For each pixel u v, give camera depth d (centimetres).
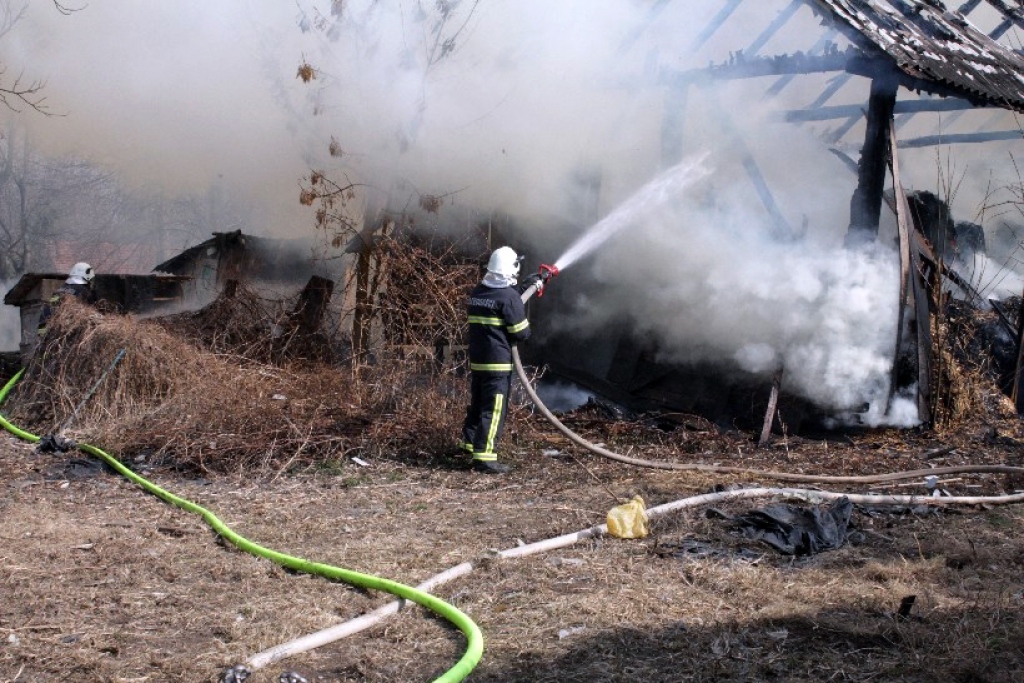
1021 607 430
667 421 905
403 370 869
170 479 696
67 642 397
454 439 779
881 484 706
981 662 364
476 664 377
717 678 364
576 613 430
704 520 577
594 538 548
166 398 860
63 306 934
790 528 543
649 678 365
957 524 591
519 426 847
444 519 595
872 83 902
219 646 394
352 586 471
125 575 482
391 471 722
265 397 876
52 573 482
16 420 892
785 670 369
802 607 431
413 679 367
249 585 471
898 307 873
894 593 450
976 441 860
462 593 456
